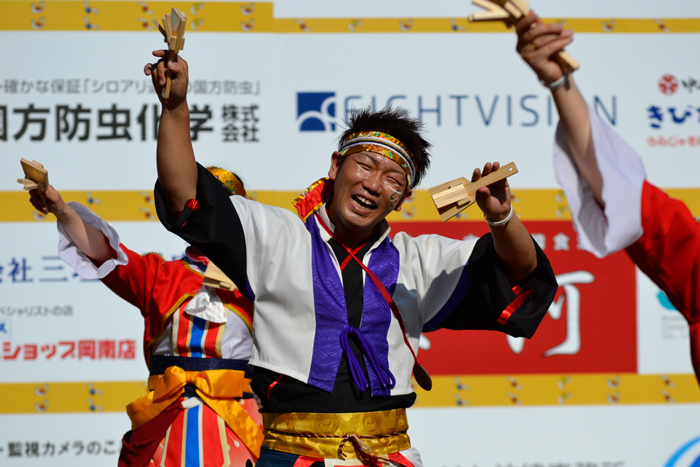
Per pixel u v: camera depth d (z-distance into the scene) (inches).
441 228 447.5
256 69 440.1
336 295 210.8
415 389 441.1
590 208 164.4
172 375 311.4
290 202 438.6
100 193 434.6
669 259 176.9
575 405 441.7
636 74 449.7
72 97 434.9
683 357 443.5
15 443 423.8
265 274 212.1
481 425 440.1
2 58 431.5
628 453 439.8
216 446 304.3
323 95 441.4
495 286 208.2
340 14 442.9
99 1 437.4
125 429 430.0
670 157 448.8
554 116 448.8
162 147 191.3
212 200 200.2
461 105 446.0
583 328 444.8
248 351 326.0
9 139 430.6
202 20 439.2
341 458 201.8
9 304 426.9
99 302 431.8
